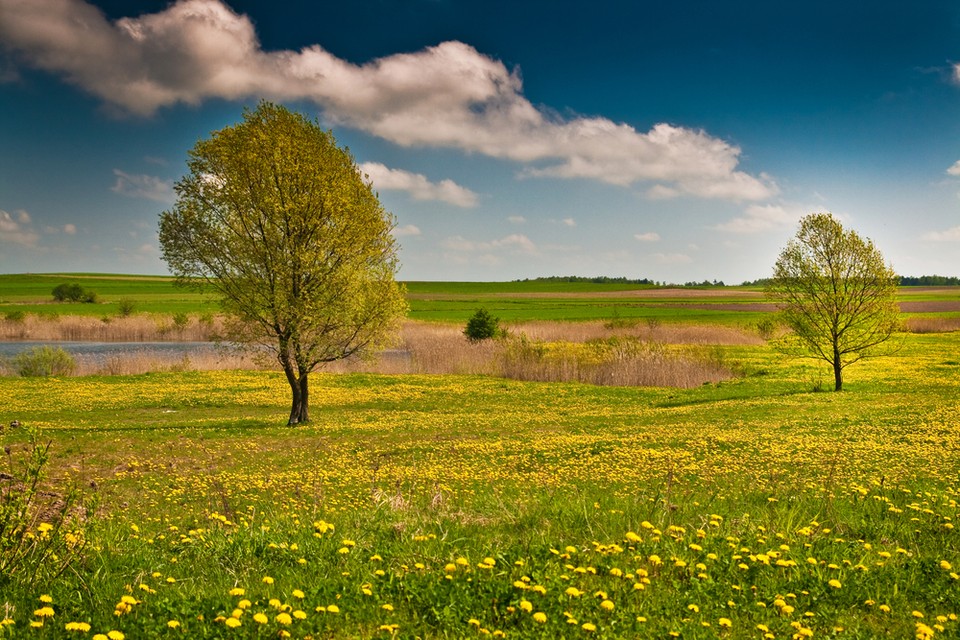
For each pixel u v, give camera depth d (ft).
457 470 57.88
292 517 32.12
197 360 180.65
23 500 22.27
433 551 24.26
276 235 95.81
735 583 21.54
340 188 97.71
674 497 38.37
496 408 118.01
